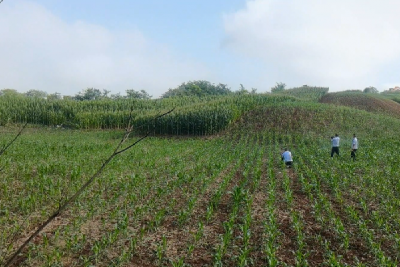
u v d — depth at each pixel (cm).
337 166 1941
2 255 780
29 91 11944
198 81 11081
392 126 4181
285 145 3180
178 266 718
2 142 2697
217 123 4222
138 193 1382
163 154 2594
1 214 1088
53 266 752
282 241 916
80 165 1864
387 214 1126
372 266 786
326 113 4578
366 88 12412
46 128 5153
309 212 1152
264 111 4809
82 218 1071
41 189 1268
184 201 1284
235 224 1038
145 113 5288
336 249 870
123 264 778
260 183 1603
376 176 1650
